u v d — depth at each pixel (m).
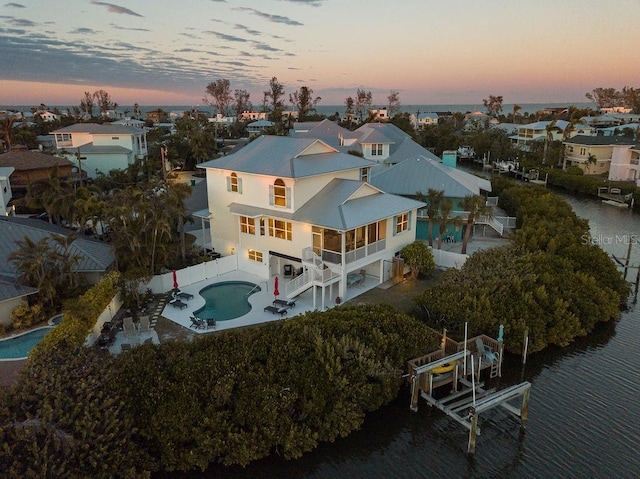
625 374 22.28
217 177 31.78
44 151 59.25
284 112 156.25
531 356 23.81
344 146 57.41
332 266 25.84
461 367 20.73
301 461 16.84
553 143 86.31
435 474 16.58
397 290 28.11
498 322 23.33
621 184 61.97
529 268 27.14
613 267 30.38
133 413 16.09
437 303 23.92
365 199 29.08
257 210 29.42
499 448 17.69
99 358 18.06
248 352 18.48
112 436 14.54
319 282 25.19
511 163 83.94
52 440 13.49
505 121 169.00
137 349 18.34
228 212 31.77
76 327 19.42
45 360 16.84
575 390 21.06
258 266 30.41
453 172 43.03
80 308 20.53
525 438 18.17
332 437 17.45
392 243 29.81
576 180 66.50
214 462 16.38
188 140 77.06
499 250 29.98
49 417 13.91
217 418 16.34
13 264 24.31
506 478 16.33
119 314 24.77
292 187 27.50
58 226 33.12
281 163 28.95
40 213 43.44
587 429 18.56
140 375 17.02
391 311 22.64
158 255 28.16
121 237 26.73
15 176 46.53
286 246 28.64
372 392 18.78
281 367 18.20
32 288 23.09
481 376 22.02
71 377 16.02
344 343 19.34
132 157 61.53
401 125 105.25
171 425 16.03
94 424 14.38
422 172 39.59
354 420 17.86
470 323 22.77
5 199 38.47
